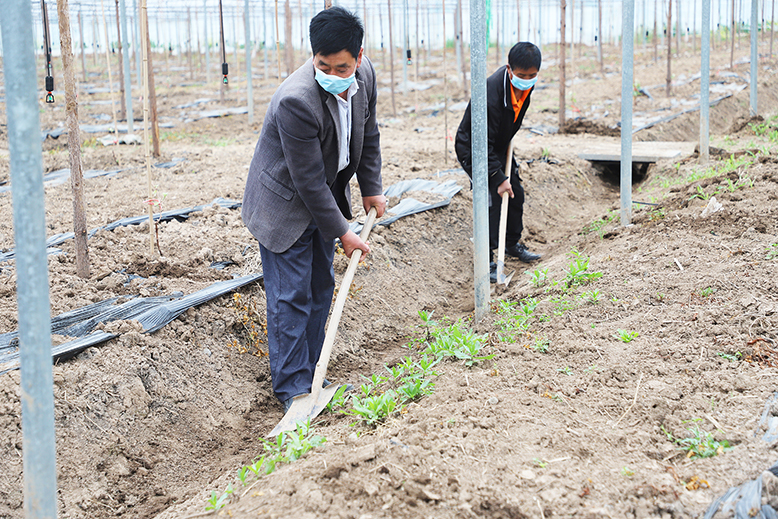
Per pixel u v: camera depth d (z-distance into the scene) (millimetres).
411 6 20781
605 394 2738
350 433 2680
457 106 14617
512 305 4086
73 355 3184
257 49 25406
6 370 3008
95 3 18375
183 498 2844
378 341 4297
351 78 2918
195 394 3398
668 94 14242
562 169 8211
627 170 5125
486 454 2330
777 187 4895
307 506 2090
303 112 2916
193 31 28859
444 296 5117
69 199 6203
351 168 3400
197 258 4406
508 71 4508
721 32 26562
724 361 2859
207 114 14344
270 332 3367
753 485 1993
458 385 2959
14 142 1642
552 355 3195
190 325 3676
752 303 3273
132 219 5168
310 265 3383
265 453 3035
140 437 3094
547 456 2307
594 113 13070
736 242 4125
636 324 3373
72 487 2773
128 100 10977
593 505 2035
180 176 7316
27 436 1753
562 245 5711
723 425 2404
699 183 5559
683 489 2074
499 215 5102
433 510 2072
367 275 4770
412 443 2404
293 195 3203
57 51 26516
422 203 5996
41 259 1705
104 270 4129
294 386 3344
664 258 4133
